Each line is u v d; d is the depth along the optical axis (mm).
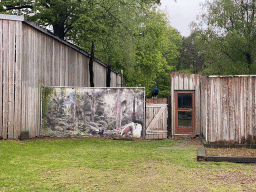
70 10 17969
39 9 18219
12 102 10648
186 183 5379
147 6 20422
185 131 12305
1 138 10484
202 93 11383
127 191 5000
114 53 21219
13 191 4988
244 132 9398
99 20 17422
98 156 8133
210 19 23672
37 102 12164
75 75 16766
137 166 6793
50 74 13328
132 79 33219
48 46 13109
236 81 9531
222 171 6230
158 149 9422
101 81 23453
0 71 10594
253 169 6398
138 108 12406
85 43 19844
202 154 7559
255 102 9422
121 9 18953
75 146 10062
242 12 23188
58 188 5207
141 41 21047
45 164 7086
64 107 12570
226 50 22812
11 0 19328
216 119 9547
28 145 9641
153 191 4969
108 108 12516
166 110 12445
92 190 5074
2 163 6996
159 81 49000
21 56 10750
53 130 12523
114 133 12453
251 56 22359
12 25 10703
